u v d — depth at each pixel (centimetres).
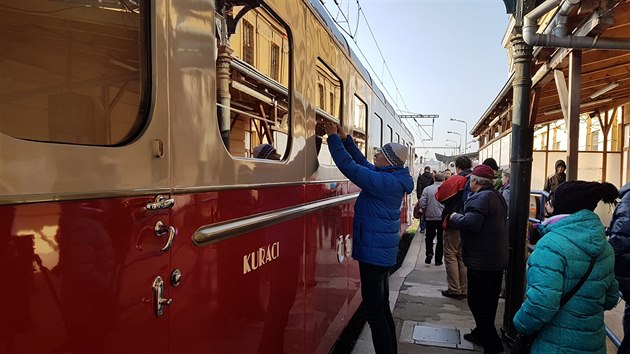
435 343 419
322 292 329
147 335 136
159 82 142
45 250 103
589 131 1257
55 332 106
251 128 218
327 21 351
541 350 220
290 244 262
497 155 1363
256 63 223
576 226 214
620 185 1049
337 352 439
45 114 111
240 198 198
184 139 155
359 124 473
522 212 405
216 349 178
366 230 323
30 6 110
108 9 128
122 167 126
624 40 390
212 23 173
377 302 326
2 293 95
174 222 150
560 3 353
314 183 311
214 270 176
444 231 566
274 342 239
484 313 382
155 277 140
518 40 399
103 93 125
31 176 101
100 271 118
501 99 972
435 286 620
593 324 212
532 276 214
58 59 115
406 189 326
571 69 486
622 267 291
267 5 229
